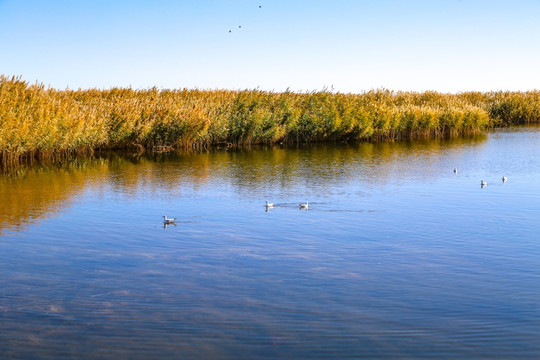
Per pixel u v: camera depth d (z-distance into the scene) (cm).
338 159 3597
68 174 2858
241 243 1481
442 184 2511
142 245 1462
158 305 1032
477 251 1394
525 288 1117
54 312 999
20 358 830
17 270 1242
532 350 854
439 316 979
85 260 1322
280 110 4869
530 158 3591
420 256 1351
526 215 1816
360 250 1409
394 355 841
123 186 2464
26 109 3350
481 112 6188
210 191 2338
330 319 967
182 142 4412
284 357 835
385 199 2134
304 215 1842
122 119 4106
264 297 1072
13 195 2212
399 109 5606
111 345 872
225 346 870
